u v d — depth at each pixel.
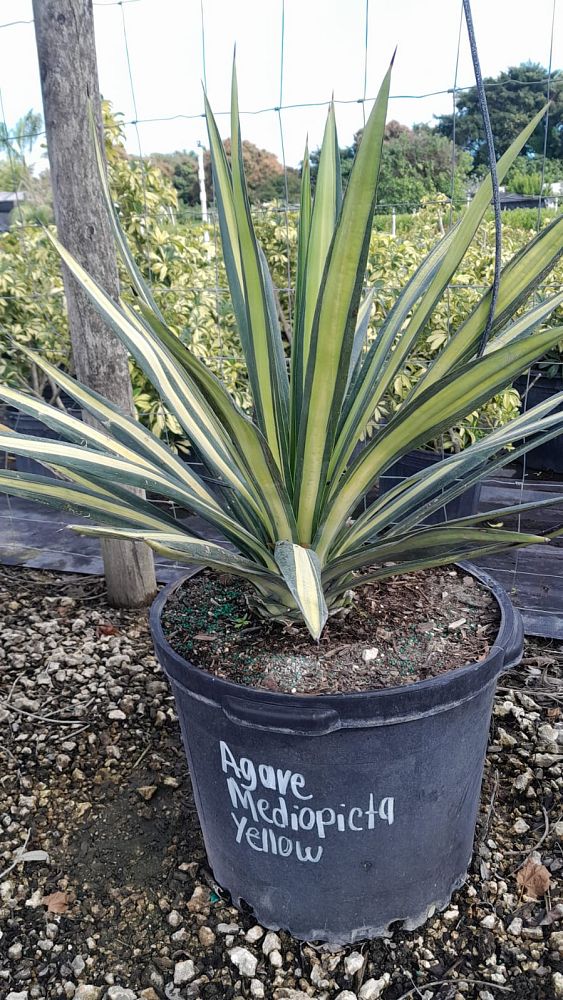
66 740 1.60
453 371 0.77
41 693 1.77
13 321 3.12
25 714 1.69
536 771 1.44
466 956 1.08
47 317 3.12
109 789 1.46
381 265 2.57
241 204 0.81
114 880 1.25
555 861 1.24
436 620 1.08
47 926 1.16
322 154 1.02
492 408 2.61
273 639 1.05
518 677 1.76
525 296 0.85
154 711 1.69
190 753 1.08
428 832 1.04
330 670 0.96
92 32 1.62
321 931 1.09
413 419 0.86
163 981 1.07
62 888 1.24
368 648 1.01
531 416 1.05
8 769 1.53
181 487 0.98
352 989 1.04
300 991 1.04
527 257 0.81
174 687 1.03
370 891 1.06
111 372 1.85
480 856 1.26
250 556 1.04
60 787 1.47
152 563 2.18
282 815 1.00
